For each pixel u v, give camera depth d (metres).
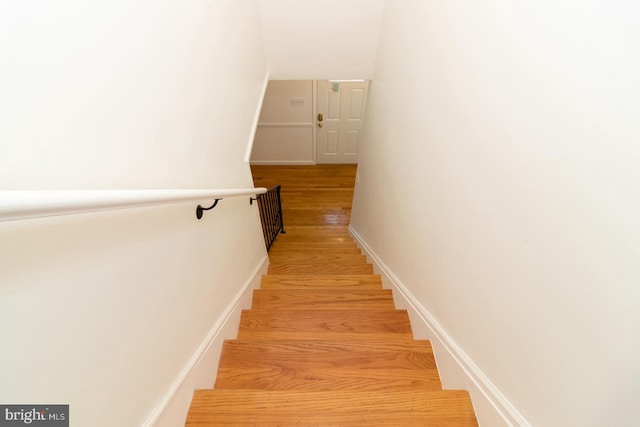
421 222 1.44
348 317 1.60
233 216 1.54
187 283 0.99
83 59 0.55
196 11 1.09
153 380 0.79
